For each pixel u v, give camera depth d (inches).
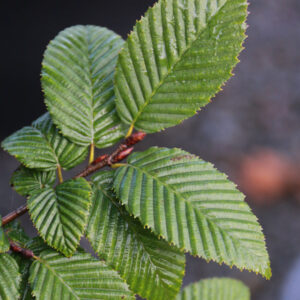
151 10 20.6
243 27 20.4
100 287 20.6
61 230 20.2
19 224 21.3
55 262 20.7
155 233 20.1
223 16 20.5
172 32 20.6
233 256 20.1
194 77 20.7
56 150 21.1
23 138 21.1
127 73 20.7
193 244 20.1
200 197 20.4
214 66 20.6
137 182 20.5
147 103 20.8
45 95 20.9
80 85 21.1
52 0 59.9
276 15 88.6
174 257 20.8
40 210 20.3
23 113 61.6
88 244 50.8
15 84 60.7
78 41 21.4
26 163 20.9
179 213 20.3
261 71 79.8
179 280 20.8
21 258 20.7
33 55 61.1
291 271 54.8
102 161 20.9
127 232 20.7
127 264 20.7
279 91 77.6
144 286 20.7
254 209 61.7
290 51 83.5
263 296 53.2
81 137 21.0
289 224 60.3
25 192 21.0
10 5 58.2
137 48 20.7
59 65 21.1
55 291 20.5
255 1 90.2
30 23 60.2
